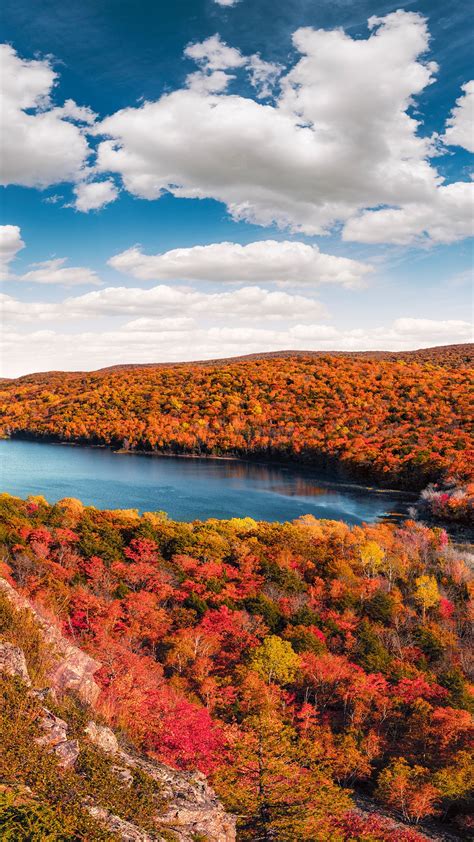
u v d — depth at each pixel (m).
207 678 33.25
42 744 10.82
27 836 8.07
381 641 47.75
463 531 100.25
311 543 73.19
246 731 23.06
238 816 16.44
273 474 160.50
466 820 28.34
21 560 44.72
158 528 68.31
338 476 156.25
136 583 50.38
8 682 12.49
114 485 135.75
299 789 18.59
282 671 36.53
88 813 9.22
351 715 35.72
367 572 65.75
